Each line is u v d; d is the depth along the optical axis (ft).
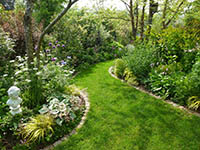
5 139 7.68
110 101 11.69
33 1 9.61
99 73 17.57
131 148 7.64
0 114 8.61
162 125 9.04
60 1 46.26
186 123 9.07
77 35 23.38
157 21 22.63
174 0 20.30
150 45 15.71
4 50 14.43
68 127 8.85
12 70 12.89
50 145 7.75
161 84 12.34
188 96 10.57
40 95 9.95
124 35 34.19
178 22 21.74
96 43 26.76
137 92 12.85
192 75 10.47
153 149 7.57
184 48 13.76
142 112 10.27
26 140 7.69
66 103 9.95
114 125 9.16
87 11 23.85
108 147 7.72
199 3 17.06
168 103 11.03
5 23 19.54
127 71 15.37
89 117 9.86
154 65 14.71
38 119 8.49
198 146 7.63
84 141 8.06
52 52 19.10
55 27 23.79
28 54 10.21
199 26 15.65
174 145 7.75
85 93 12.99
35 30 23.02
